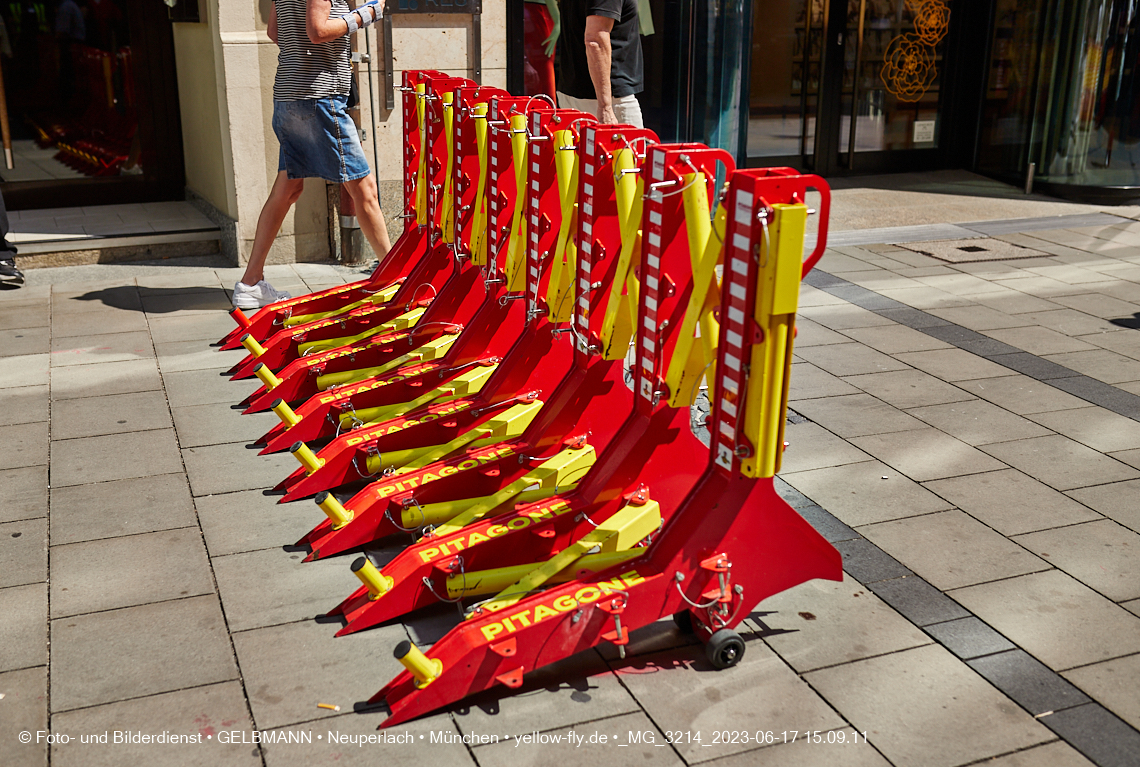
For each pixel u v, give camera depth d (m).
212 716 2.48
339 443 3.69
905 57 10.15
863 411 4.44
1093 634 2.83
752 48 9.52
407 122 5.01
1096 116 9.14
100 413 4.31
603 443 3.40
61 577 3.07
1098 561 3.20
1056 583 3.08
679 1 8.69
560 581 2.74
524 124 3.75
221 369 4.85
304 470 3.71
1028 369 4.97
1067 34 9.16
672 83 8.94
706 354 2.81
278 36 5.28
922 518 3.48
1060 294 6.31
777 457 2.61
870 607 2.96
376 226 5.66
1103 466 3.89
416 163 5.06
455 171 4.40
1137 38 8.86
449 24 6.77
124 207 7.63
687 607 2.70
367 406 4.07
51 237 6.63
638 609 2.64
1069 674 2.65
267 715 2.49
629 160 2.98
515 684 2.50
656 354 2.89
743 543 2.70
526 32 7.59
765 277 2.39
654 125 9.10
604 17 5.18
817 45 9.75
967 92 10.47
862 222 8.31
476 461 3.42
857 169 10.37
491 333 4.16
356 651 2.75
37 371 4.79
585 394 3.36
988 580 3.10
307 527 3.41
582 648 2.61
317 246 6.87
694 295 2.71
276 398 4.36
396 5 6.56
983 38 10.20
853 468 3.87
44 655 2.70
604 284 3.26
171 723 2.45
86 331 5.37
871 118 10.25
